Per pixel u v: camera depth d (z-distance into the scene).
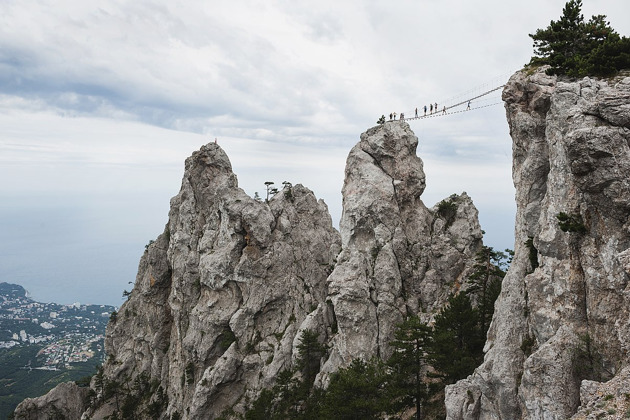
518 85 52.50
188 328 107.25
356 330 80.31
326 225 120.00
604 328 34.88
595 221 36.50
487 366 45.16
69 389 128.38
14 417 122.00
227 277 102.81
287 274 104.69
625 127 35.81
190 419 93.38
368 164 93.50
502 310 46.91
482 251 76.06
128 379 126.62
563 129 41.62
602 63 46.59
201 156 124.19
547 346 37.19
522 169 50.50
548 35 53.91
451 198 97.44
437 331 64.00
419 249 88.25
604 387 30.28
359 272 83.50
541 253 42.62
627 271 31.09
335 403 61.34
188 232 119.50
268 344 97.25
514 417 41.19
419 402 61.88
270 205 113.50
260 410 82.88
